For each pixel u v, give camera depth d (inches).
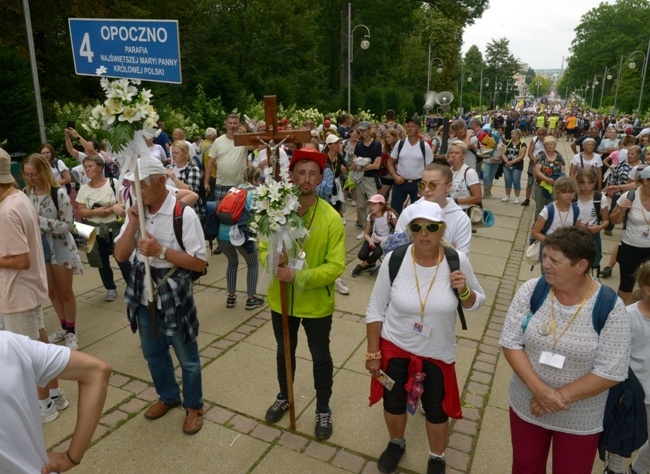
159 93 695.7
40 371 59.7
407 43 1999.3
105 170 324.5
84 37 162.2
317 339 132.3
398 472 124.2
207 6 1032.2
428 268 110.4
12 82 437.1
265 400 153.4
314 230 126.2
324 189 271.4
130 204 130.3
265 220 118.9
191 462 127.3
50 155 277.7
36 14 624.1
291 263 122.6
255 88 1029.8
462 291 106.3
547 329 92.0
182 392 150.3
